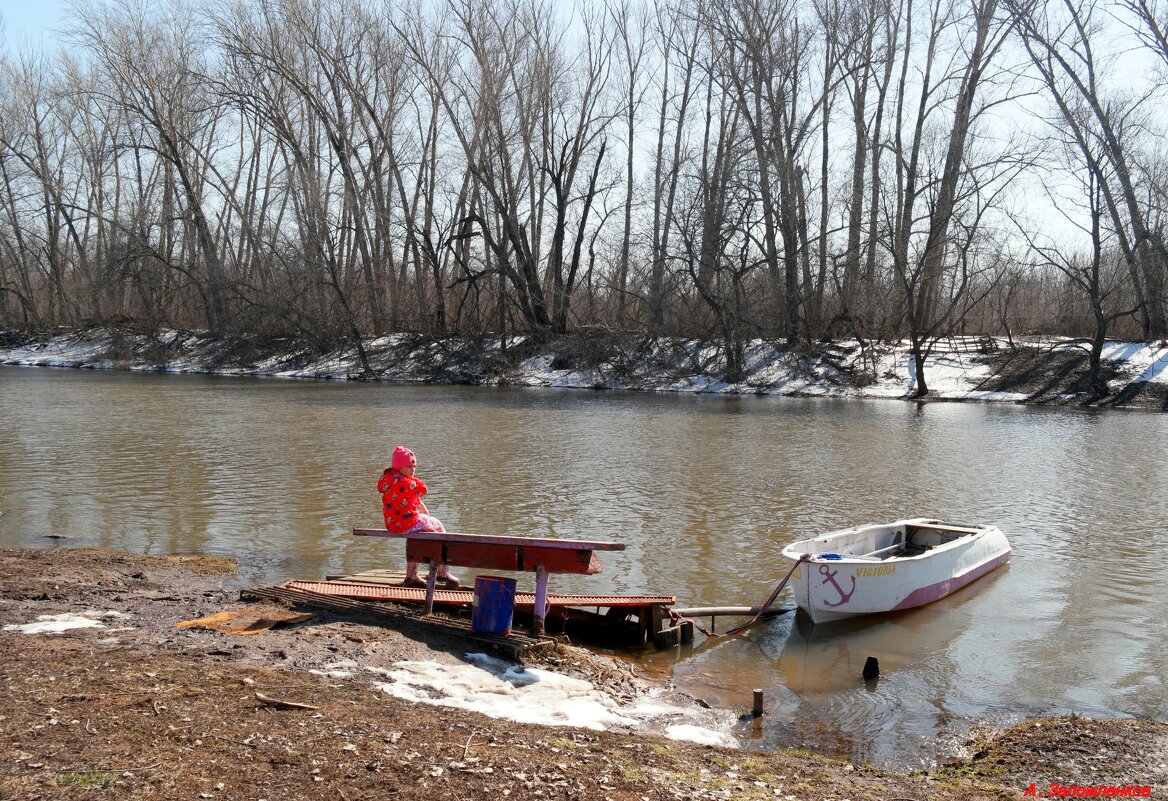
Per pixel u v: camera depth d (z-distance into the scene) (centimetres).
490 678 717
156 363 5147
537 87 4481
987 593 1109
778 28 4294
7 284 6278
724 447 2253
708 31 4431
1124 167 3594
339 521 1390
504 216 4488
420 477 1778
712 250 4178
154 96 5066
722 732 678
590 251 5038
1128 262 3753
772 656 884
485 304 5375
